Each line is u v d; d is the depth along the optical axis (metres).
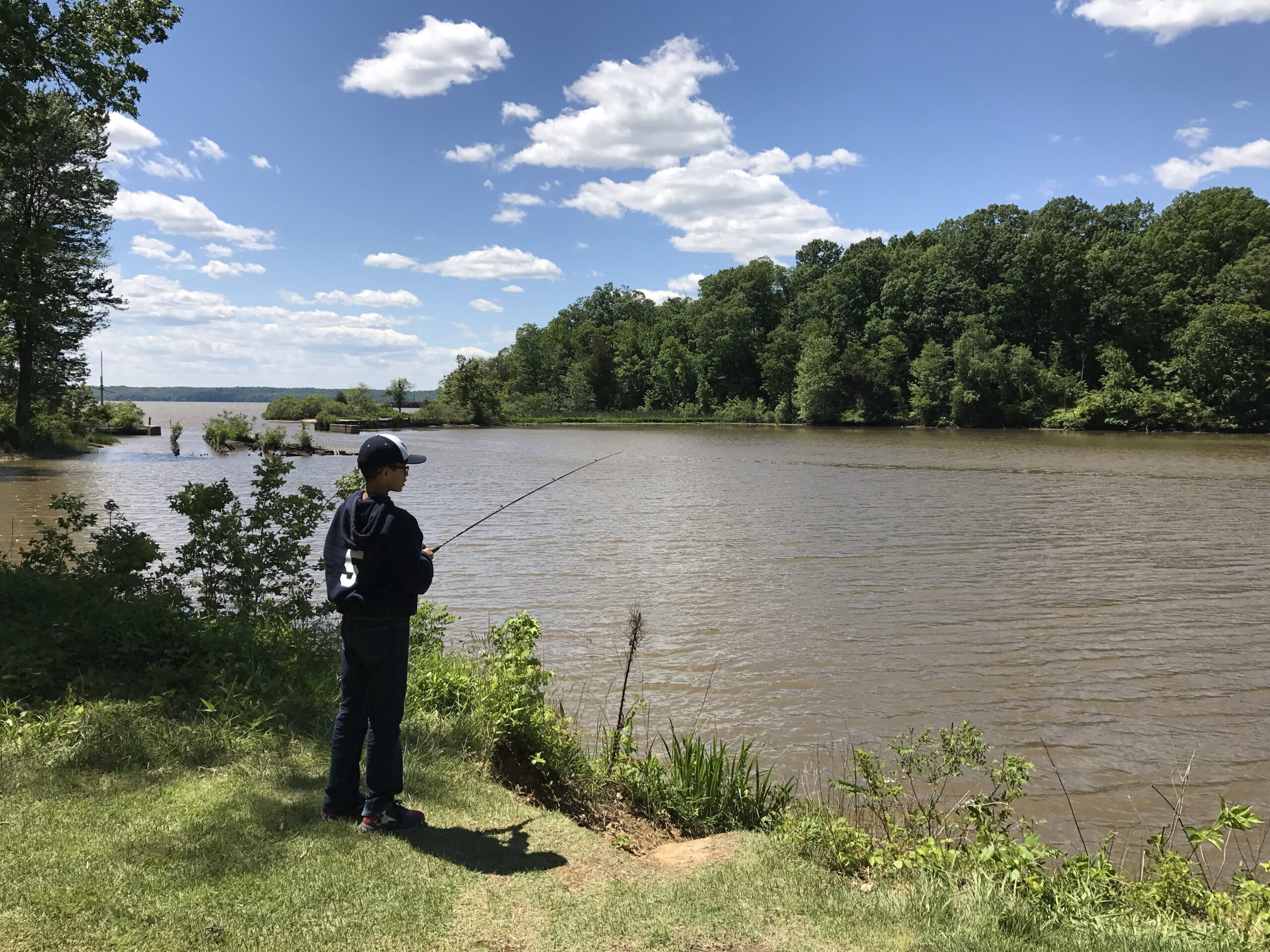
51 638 5.95
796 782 6.61
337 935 2.96
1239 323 66.50
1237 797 6.57
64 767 4.16
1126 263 79.00
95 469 33.00
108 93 10.67
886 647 10.43
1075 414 71.69
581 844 4.06
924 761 6.11
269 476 8.12
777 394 97.69
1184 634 11.15
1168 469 36.81
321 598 10.77
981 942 3.24
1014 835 5.89
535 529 19.95
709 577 14.50
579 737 6.36
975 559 16.27
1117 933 3.46
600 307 141.12
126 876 3.18
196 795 4.02
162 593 7.74
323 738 5.08
